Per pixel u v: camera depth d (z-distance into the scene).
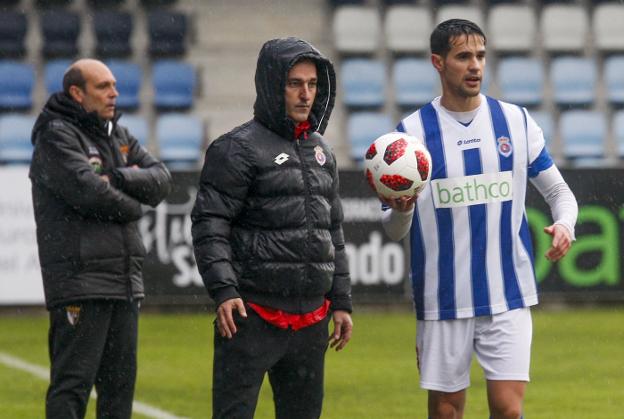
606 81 61.28
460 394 16.84
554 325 40.44
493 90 60.66
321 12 63.81
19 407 25.86
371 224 43.03
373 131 57.28
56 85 58.69
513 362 16.28
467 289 16.42
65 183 17.50
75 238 17.56
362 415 25.03
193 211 14.91
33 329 40.00
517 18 63.16
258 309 14.72
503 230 16.52
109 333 18.08
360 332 39.16
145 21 62.56
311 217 14.90
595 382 29.42
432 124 16.70
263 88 14.72
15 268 42.19
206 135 57.72
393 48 62.03
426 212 16.58
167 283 42.47
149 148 55.84
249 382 14.79
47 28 60.12
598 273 43.50
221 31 62.47
